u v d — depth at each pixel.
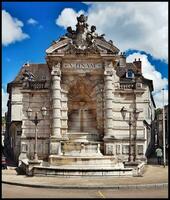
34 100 41.69
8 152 57.91
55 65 39.91
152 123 66.50
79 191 21.08
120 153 40.31
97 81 40.31
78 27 40.75
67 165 32.25
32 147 40.88
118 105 41.25
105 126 39.16
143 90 41.41
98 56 39.81
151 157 56.94
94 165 32.09
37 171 29.58
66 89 40.12
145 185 22.31
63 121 39.69
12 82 56.53
